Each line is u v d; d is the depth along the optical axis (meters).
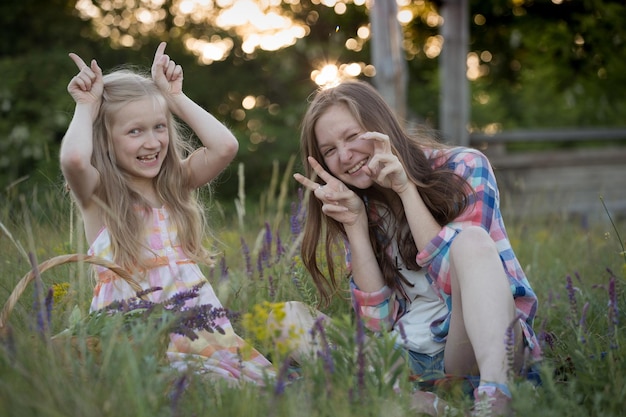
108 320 1.82
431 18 11.29
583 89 12.25
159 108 2.41
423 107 13.65
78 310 1.92
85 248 2.89
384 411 1.61
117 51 11.96
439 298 2.36
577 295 2.82
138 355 1.67
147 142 2.37
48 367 1.62
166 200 2.48
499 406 1.75
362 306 2.43
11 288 2.52
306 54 13.13
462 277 1.99
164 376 1.71
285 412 1.59
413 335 2.34
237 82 12.64
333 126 2.38
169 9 12.82
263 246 2.80
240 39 12.86
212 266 2.56
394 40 6.90
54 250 2.92
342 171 2.43
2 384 1.55
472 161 2.38
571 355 2.08
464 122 8.02
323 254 2.89
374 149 2.32
